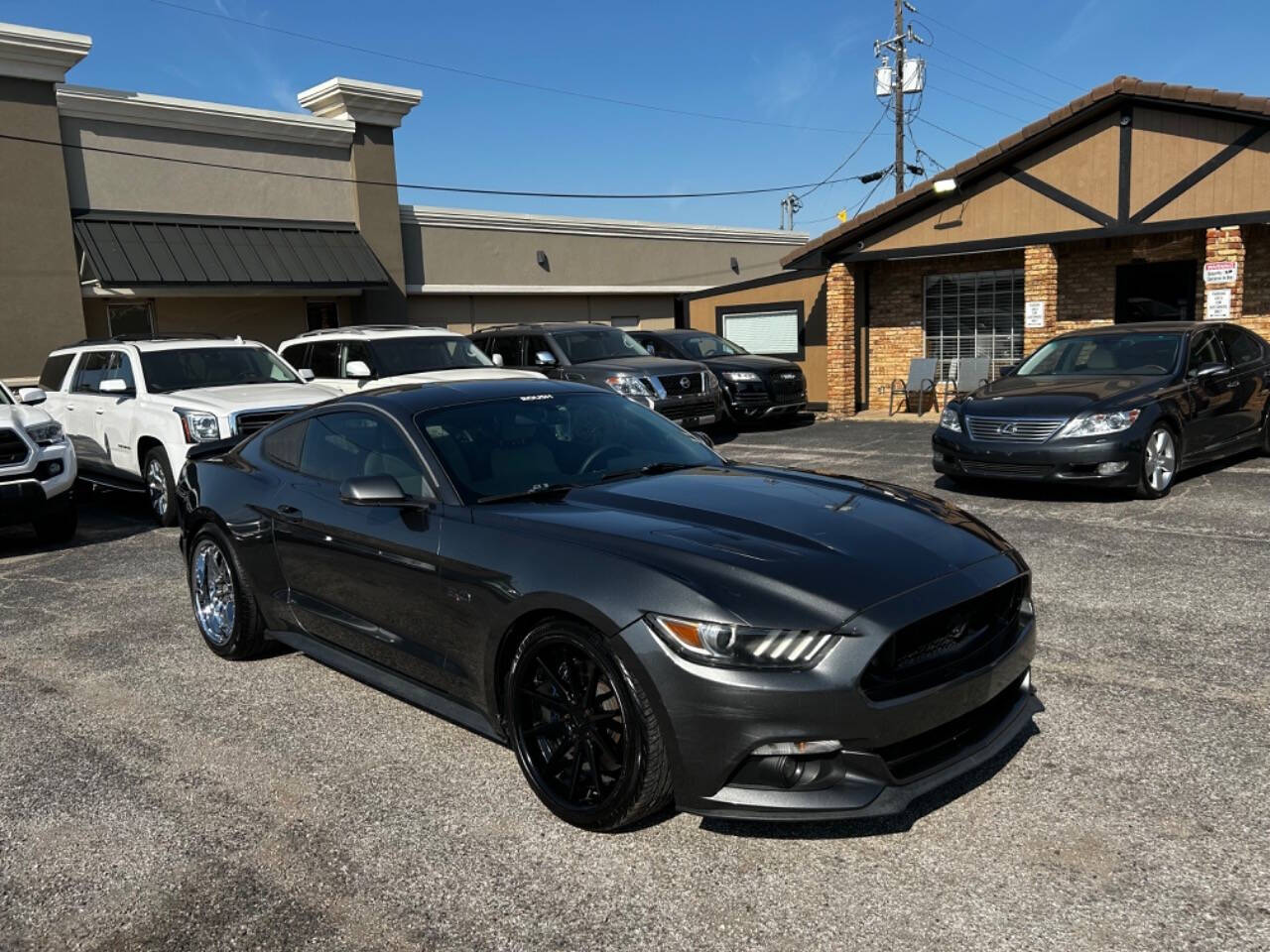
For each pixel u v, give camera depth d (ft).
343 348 40.91
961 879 9.97
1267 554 21.70
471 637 12.48
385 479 13.32
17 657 18.83
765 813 10.01
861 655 9.86
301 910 10.05
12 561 28.14
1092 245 52.31
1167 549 22.61
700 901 9.82
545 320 89.61
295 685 16.66
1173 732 13.09
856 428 51.98
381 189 76.23
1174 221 44.29
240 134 69.26
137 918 10.07
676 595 10.35
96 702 16.20
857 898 9.73
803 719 9.81
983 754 10.94
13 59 58.44
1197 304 49.32
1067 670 15.51
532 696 11.79
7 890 10.71
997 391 31.65
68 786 13.12
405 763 13.41
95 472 36.24
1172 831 10.66
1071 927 9.11
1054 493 30.37
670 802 11.26
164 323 67.15
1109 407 27.84
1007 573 11.48
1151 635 16.92
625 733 10.61
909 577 10.72
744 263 105.81
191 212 67.36
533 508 12.88
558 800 11.51
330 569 15.08
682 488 13.56
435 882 10.44
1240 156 42.01
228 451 19.15
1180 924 9.07
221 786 12.91
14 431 28.09
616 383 44.68
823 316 61.21
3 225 59.06
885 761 10.13
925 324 58.54
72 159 62.23
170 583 24.30
